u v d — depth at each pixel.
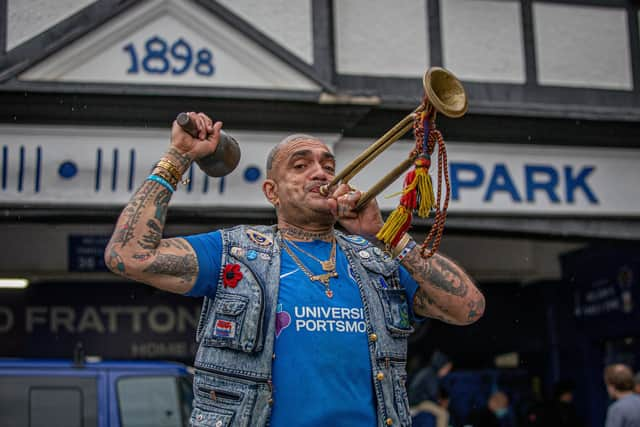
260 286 2.68
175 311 10.34
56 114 6.75
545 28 8.28
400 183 7.49
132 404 6.66
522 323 11.02
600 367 10.42
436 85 2.71
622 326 9.73
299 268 2.79
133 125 6.88
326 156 3.02
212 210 7.02
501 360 11.02
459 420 10.80
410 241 2.90
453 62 7.98
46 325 9.98
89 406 6.57
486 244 10.84
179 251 2.68
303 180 2.93
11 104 6.66
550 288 11.02
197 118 2.79
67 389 6.58
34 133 6.77
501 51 8.12
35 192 6.79
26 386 6.52
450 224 7.70
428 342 10.95
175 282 2.67
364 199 2.83
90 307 10.10
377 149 2.81
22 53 6.83
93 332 10.08
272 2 7.31
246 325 2.62
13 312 9.91
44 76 6.72
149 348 10.21
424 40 7.91
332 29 7.46
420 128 2.67
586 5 8.41
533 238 8.11
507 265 10.86
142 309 10.24
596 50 8.38
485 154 7.81
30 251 9.53
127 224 2.63
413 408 8.27
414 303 3.01
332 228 3.04
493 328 11.00
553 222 7.95
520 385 11.01
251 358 2.62
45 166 6.79
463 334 10.99
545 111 7.84
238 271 2.71
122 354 10.12
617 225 8.09
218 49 7.05
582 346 10.55
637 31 8.51
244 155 7.09
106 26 6.84
